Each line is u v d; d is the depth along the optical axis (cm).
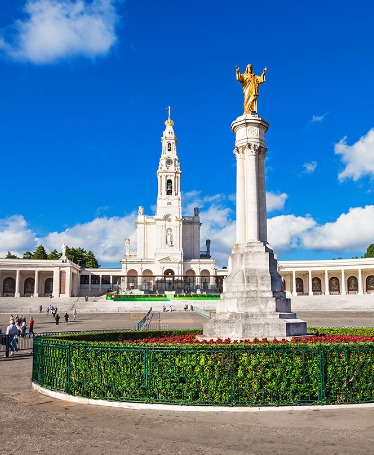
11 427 1000
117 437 923
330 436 912
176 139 11119
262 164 2169
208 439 906
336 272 10200
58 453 838
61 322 5244
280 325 1823
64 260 9569
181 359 1145
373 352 1173
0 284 9856
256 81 2194
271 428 970
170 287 9888
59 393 1268
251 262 1997
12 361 2169
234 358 1139
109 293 8650
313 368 1144
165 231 10381
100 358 1201
